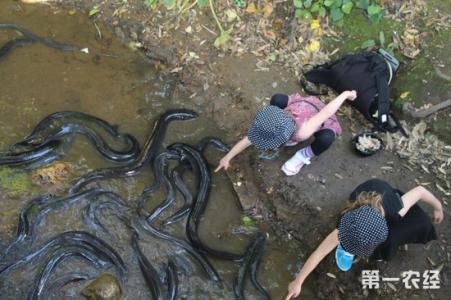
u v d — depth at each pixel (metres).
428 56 5.55
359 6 5.80
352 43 5.76
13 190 4.93
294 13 5.92
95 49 6.07
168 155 5.30
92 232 4.79
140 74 5.92
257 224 5.05
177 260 4.73
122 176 5.13
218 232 4.96
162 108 5.70
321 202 4.95
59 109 5.55
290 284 4.44
